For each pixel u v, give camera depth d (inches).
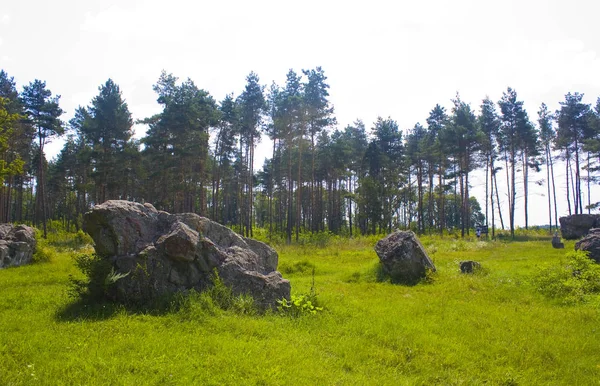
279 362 227.0
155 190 1815.9
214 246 378.0
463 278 562.3
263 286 374.3
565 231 1378.0
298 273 665.0
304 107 1459.2
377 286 536.7
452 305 409.4
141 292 346.6
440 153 1854.1
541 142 1905.8
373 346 271.7
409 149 2198.6
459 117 1776.6
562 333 314.7
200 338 261.3
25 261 691.4
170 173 1552.7
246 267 387.9
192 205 1844.2
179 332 274.1
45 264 692.1
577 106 1779.0
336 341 280.5
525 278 543.8
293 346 259.6
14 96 1403.8
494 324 336.5
